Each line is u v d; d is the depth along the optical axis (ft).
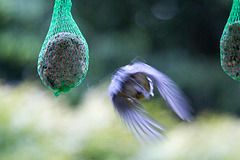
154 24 74.69
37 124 38.65
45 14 63.87
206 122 41.11
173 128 41.63
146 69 18.72
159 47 74.23
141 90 18.17
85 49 23.31
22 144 37.45
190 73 69.72
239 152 35.73
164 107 48.39
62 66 22.59
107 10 71.05
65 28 24.09
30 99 40.27
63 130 39.37
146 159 37.86
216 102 70.08
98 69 64.90
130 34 71.26
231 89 70.13
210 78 70.74
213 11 75.61
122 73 18.48
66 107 45.09
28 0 62.39
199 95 70.08
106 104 41.73
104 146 39.09
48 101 41.88
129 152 38.99
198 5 75.82
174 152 37.19
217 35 75.97
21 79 69.36
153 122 17.57
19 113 38.75
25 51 62.95
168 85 18.34
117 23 71.72
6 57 64.28
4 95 39.86
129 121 17.62
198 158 36.50
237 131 37.17
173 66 70.13
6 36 62.28
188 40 75.82
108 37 68.23
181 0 75.72
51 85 22.93
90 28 68.80
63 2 24.20
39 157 36.78
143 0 73.36
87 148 38.91
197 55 74.74
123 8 71.92
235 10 23.29
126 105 17.95
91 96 42.98
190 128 39.27
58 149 37.88
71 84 22.97
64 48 22.68
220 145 36.45
